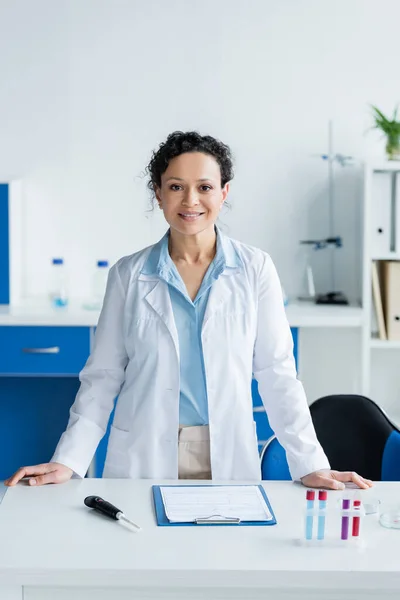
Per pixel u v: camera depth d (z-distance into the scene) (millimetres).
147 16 3764
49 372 3496
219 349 2145
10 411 3855
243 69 3803
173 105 3814
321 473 2045
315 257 3910
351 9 3785
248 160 3848
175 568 1578
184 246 2174
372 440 2500
